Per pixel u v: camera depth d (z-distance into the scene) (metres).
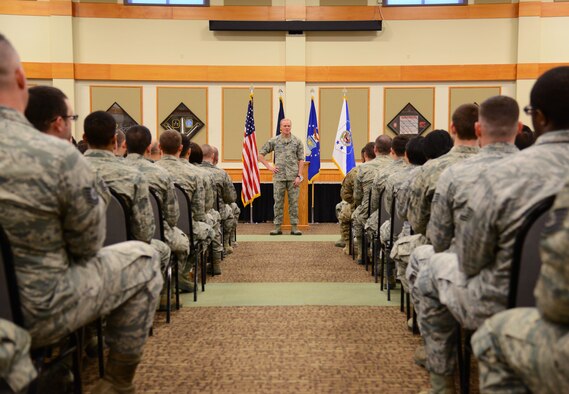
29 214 1.45
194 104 10.13
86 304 1.61
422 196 2.54
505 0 9.83
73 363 1.95
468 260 1.63
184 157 4.45
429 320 2.01
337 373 2.48
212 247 4.79
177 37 9.98
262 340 2.97
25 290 1.46
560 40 9.76
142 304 1.92
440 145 3.12
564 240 1.02
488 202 1.53
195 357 2.69
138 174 2.58
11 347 1.30
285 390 2.29
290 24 9.79
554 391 1.12
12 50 1.53
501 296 1.57
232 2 9.93
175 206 3.25
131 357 1.93
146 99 10.05
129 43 9.92
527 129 3.58
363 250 5.35
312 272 4.98
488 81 9.97
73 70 9.79
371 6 9.92
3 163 1.43
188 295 4.07
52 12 9.65
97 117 2.57
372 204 4.48
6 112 1.49
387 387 2.31
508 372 1.30
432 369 2.02
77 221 1.53
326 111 10.16
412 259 2.35
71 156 1.51
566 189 1.07
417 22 9.95
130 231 2.52
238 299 3.93
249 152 7.89
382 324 3.28
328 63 10.07
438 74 9.96
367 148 5.75
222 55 10.03
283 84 10.13
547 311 1.10
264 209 9.88
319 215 9.98
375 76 10.03
